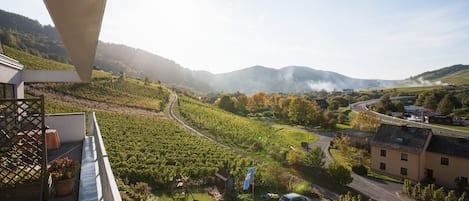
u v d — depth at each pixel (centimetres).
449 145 2573
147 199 1571
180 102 6688
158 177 1839
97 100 5159
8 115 432
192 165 2283
